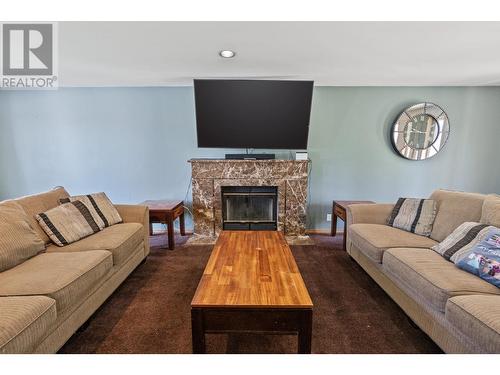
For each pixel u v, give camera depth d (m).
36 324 1.25
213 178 3.59
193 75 3.17
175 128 3.74
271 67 2.86
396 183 3.81
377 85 3.61
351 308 2.03
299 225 3.66
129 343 1.65
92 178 3.85
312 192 3.82
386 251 2.07
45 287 1.46
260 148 3.49
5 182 3.85
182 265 2.79
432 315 1.58
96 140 3.78
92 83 3.54
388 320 1.89
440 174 3.79
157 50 2.35
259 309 1.34
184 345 1.64
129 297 2.18
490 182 3.80
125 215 2.79
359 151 3.75
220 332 1.37
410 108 3.60
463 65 2.76
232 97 3.24
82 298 1.67
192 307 1.34
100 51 2.37
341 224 3.88
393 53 2.42
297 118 3.34
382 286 2.18
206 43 2.20
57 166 3.83
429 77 3.22
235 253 1.98
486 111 3.67
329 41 2.15
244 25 1.88
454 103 3.65
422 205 2.50
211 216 3.64
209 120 3.37
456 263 1.74
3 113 3.73
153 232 3.86
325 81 3.43
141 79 3.35
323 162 3.77
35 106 3.71
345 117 3.69
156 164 3.82
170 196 3.87
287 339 1.69
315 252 3.15
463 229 1.94
